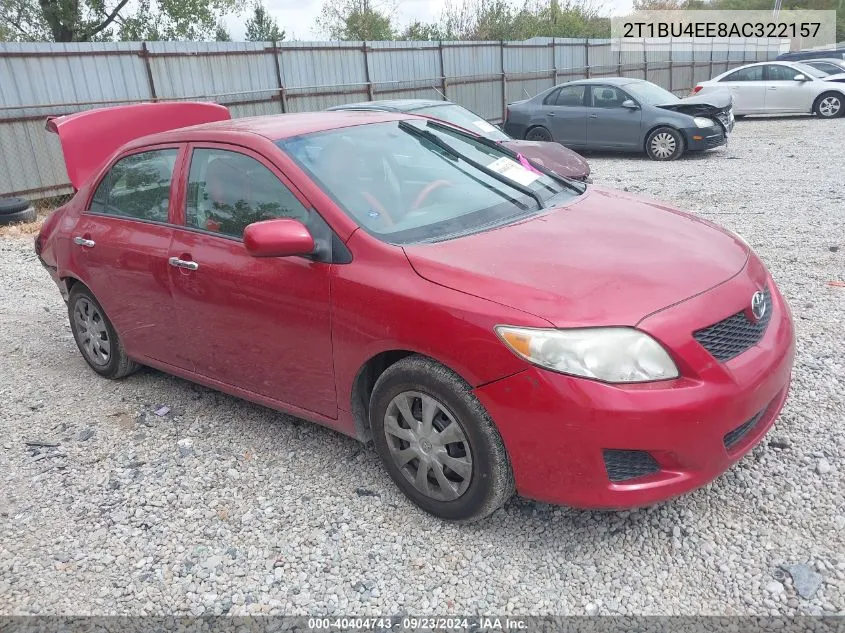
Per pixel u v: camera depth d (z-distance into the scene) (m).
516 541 2.94
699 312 2.68
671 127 13.48
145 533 3.20
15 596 2.86
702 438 2.58
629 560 2.79
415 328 2.83
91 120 5.79
